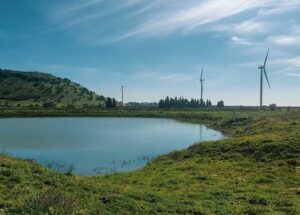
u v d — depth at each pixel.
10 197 18.23
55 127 109.62
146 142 73.50
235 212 20.89
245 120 104.50
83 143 70.38
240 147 43.50
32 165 24.92
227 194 25.28
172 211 20.03
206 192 25.72
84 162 48.66
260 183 29.62
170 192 25.94
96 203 19.09
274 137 47.19
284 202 23.44
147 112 190.12
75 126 114.12
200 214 20.25
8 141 72.31
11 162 24.33
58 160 50.25
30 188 19.73
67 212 16.95
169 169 36.34
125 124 125.62
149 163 44.28
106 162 48.97
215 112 179.50
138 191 23.70
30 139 76.25
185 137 83.56
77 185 22.17
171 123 132.12
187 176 32.28
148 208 19.81
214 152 43.56
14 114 169.38
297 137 45.75
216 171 34.31
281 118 91.19
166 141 75.44
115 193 21.97
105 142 72.50
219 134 90.12
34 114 172.62
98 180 30.06
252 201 23.80
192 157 42.97
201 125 122.88
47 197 17.83
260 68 144.50
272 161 37.59
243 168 35.09
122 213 18.55
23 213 16.28
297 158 37.88
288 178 31.17
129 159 51.59
